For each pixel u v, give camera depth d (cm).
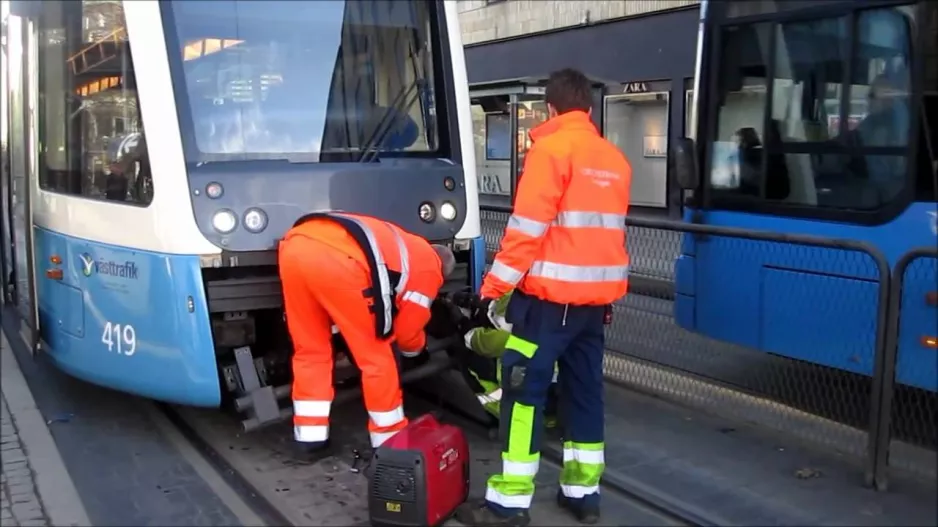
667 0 1425
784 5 572
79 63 513
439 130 518
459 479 403
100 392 615
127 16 455
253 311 504
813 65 554
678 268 625
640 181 1534
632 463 465
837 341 520
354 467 463
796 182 565
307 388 460
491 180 1652
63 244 523
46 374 660
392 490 382
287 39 478
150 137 446
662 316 625
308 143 477
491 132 1641
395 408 436
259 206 450
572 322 370
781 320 555
